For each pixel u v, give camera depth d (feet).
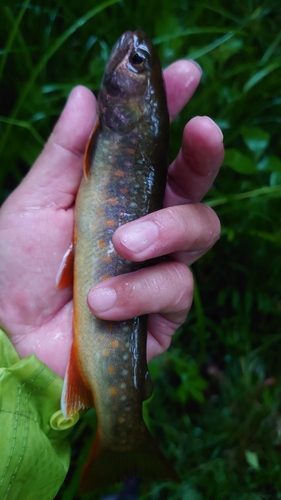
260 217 1.13
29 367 0.68
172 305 0.70
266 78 1.18
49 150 0.78
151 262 0.71
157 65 0.74
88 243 0.70
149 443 0.72
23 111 1.06
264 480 1.05
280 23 1.29
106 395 0.69
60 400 0.71
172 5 1.14
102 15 1.12
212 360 1.20
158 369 1.01
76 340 0.70
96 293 0.65
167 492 1.04
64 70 1.16
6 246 0.76
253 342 1.23
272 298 1.21
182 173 0.75
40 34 1.12
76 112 0.77
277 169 1.03
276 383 1.16
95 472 0.71
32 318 0.76
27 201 0.78
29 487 0.67
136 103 0.72
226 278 1.20
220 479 1.02
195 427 1.11
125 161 0.71
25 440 0.66
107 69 0.73
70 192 0.79
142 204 0.70
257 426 1.10
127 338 0.69
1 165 1.06
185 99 0.82
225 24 1.29
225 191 1.16
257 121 1.24
